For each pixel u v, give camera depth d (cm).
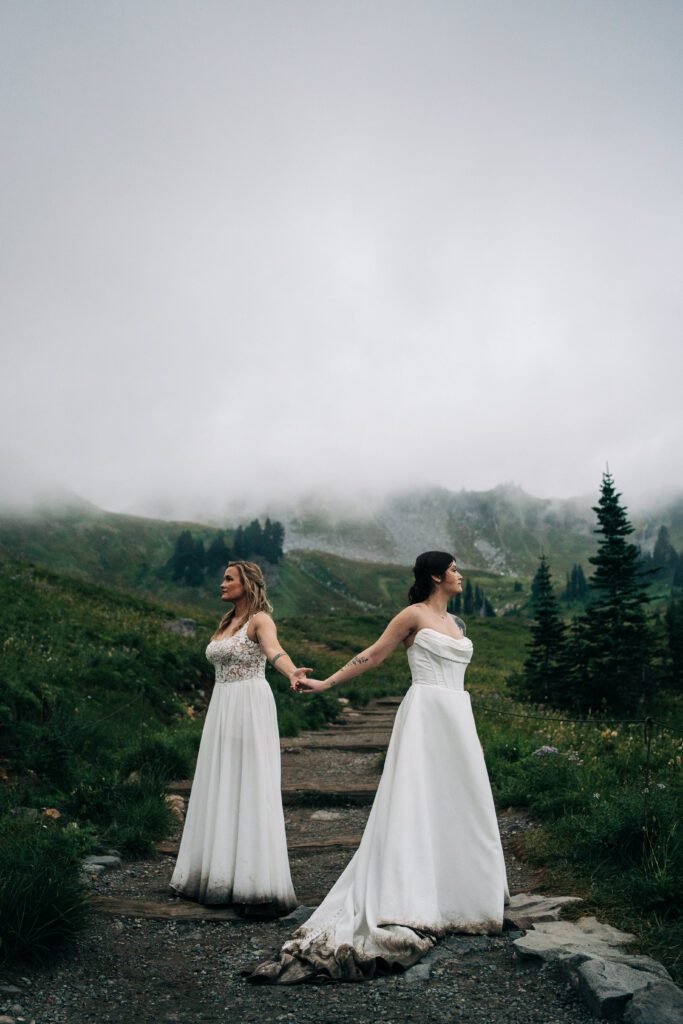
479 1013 322
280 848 506
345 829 796
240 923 475
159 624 2203
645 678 2027
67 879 424
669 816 530
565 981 347
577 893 483
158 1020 325
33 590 1920
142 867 614
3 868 414
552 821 679
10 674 991
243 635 534
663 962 362
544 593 2325
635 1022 298
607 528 2114
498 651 5541
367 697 2302
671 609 2283
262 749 517
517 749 982
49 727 886
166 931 457
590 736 1091
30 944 372
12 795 701
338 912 420
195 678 1605
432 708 448
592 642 2062
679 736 1047
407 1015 323
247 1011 335
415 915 401
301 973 372
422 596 483
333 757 1266
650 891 441
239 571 555
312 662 2767
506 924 427
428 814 430
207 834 515
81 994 350
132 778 846
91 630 1577
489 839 433
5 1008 323
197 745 1095
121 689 1254
